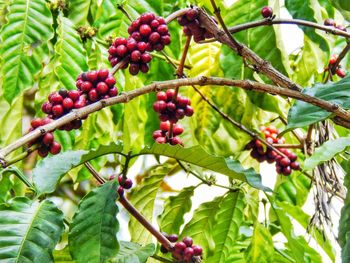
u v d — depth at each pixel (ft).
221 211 4.83
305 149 4.63
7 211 3.51
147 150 3.80
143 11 4.75
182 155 3.79
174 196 4.85
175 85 3.76
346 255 3.59
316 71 4.93
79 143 4.79
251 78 4.70
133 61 3.96
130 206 4.03
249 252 4.84
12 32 4.50
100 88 3.77
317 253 4.92
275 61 4.70
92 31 4.79
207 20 4.09
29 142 3.61
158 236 4.13
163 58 4.86
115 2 4.78
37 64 4.51
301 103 3.79
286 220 4.57
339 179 4.23
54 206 3.55
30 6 4.54
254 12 4.75
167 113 4.29
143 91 3.72
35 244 3.43
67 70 4.61
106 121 4.79
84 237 3.48
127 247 3.88
